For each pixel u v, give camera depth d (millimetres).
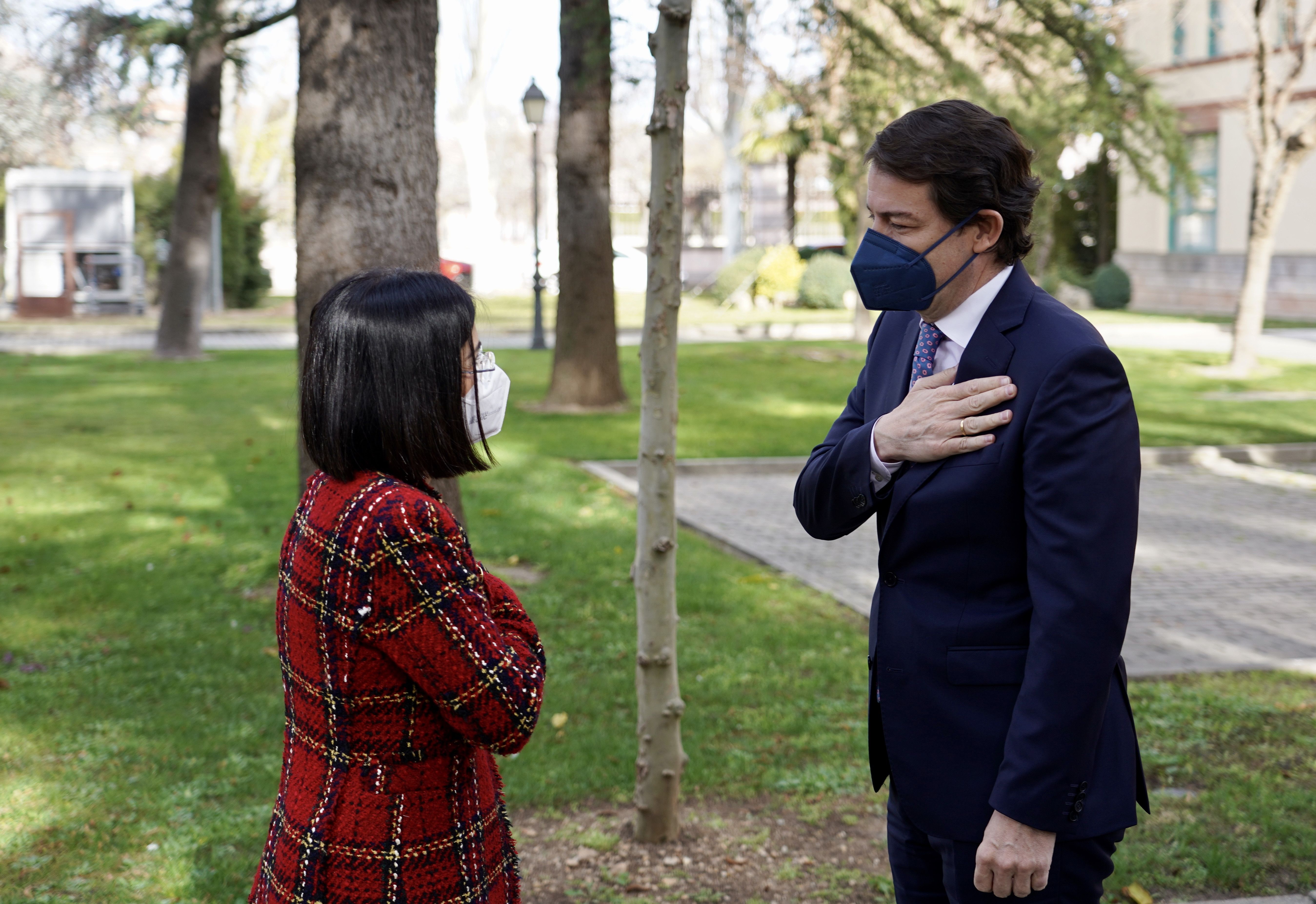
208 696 4949
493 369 1884
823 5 8727
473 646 1681
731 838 3785
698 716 4766
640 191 45344
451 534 1724
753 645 5695
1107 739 1959
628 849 3697
